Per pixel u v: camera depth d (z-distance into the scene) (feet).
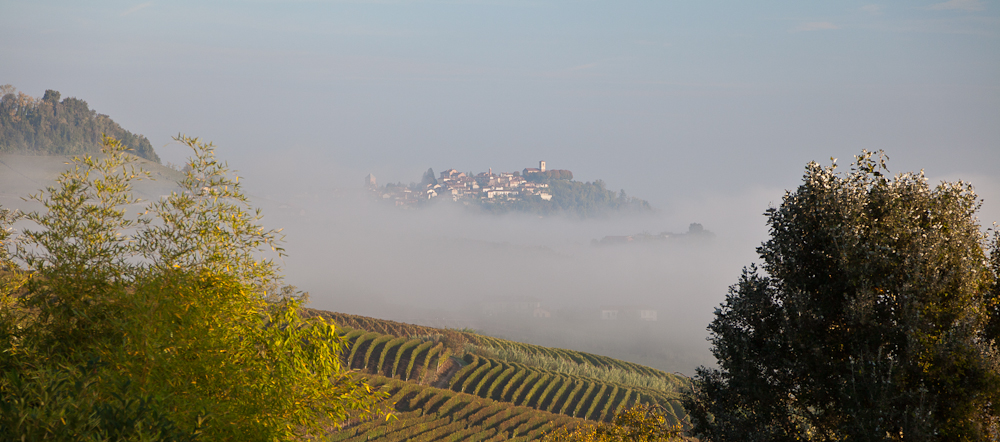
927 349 32.65
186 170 28.89
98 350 23.72
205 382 25.26
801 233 39.09
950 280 34.30
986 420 32.71
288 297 30.22
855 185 38.81
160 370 23.63
